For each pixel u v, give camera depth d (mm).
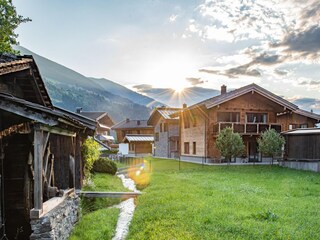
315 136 23797
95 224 10523
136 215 11055
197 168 26547
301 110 35250
